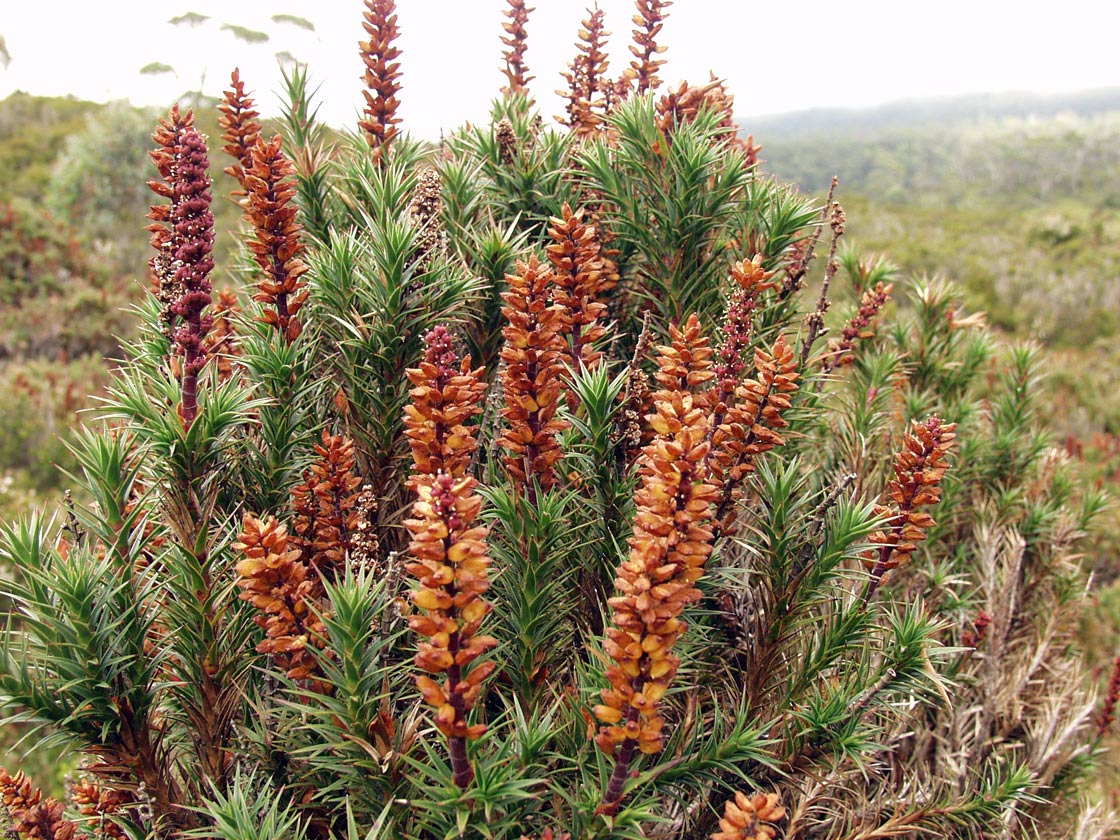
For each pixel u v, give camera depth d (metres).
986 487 4.07
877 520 1.99
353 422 2.43
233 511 2.12
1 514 9.75
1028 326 22.92
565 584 2.13
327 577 2.12
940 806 2.35
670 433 1.45
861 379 3.64
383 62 3.10
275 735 1.89
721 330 2.49
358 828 1.78
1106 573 7.99
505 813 1.54
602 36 3.63
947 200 69.31
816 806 2.20
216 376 1.95
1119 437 13.16
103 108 35.66
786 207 2.76
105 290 17.11
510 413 1.83
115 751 1.82
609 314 3.00
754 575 2.40
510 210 3.19
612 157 2.92
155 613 1.85
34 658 1.79
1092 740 3.36
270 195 2.26
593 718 1.62
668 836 2.04
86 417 12.26
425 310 2.33
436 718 1.36
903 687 1.99
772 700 2.22
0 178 28.50
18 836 2.08
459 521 1.27
